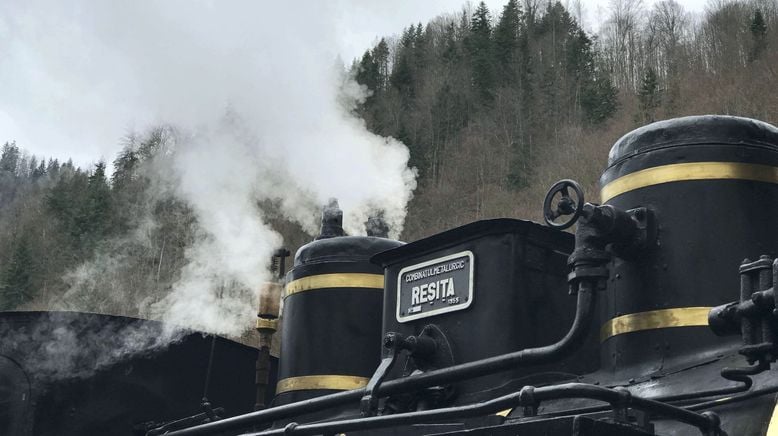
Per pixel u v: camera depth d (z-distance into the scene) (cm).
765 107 3669
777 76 3784
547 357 370
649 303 371
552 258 453
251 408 676
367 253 572
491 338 425
